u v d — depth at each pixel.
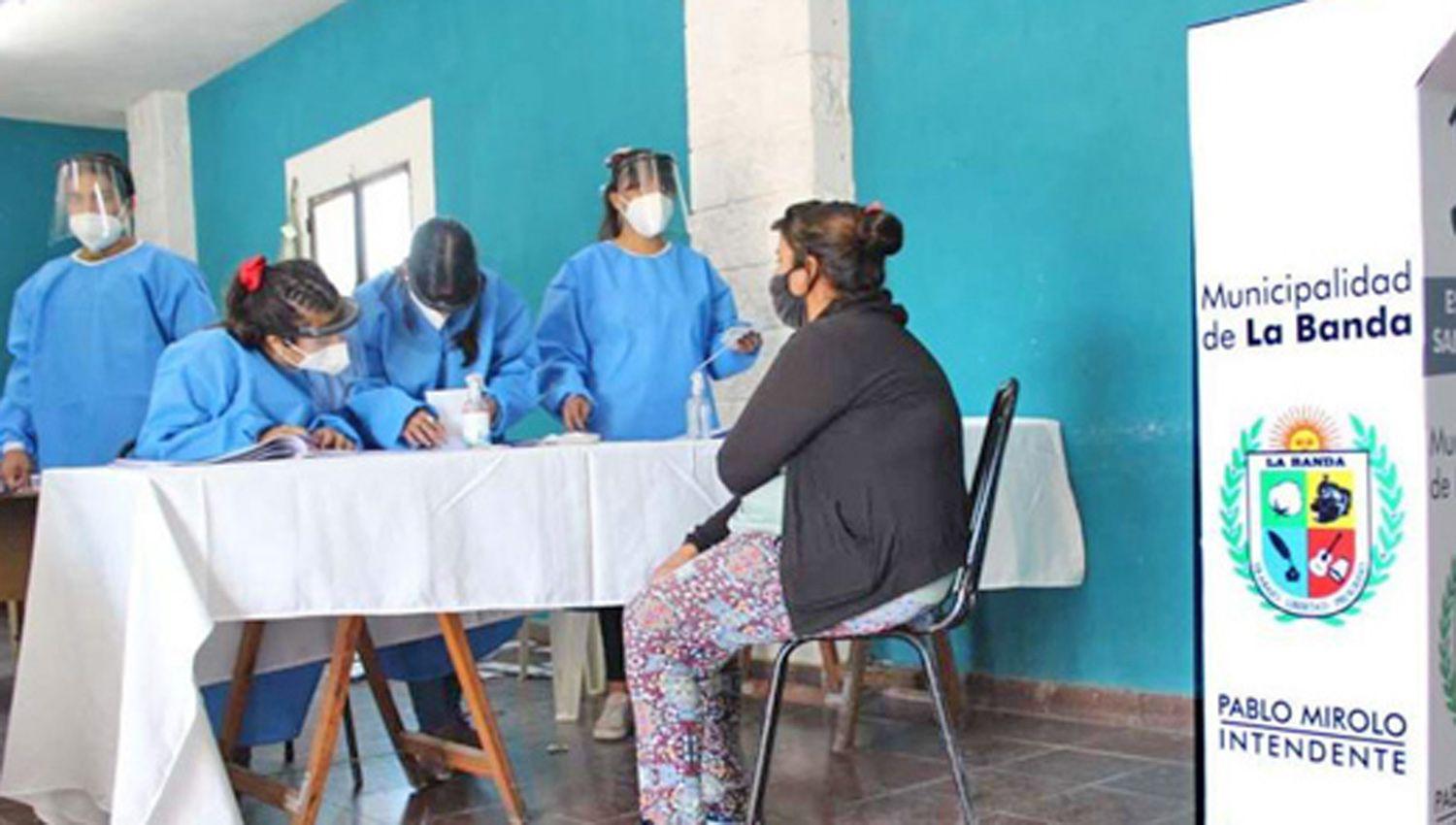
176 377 2.66
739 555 2.22
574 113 4.93
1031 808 2.69
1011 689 3.66
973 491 2.36
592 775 3.06
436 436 2.87
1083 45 3.42
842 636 2.20
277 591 2.27
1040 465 3.37
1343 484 1.68
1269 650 1.75
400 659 3.12
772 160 4.05
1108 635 3.45
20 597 3.09
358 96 6.13
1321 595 1.70
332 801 2.93
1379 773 1.67
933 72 3.79
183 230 7.50
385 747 3.43
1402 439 1.63
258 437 2.59
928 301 3.84
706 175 4.26
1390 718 1.66
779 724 3.50
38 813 2.47
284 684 2.95
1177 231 3.24
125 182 3.78
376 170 6.01
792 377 2.15
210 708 2.84
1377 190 1.63
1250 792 1.78
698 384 3.19
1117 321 3.38
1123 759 3.04
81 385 3.76
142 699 2.15
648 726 2.27
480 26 5.36
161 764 2.15
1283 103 1.70
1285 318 1.71
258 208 6.93
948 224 3.77
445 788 3.00
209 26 6.30
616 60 4.72
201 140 7.40
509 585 2.44
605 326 3.62
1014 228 3.60
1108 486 3.42
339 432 2.74
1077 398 3.48
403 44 5.82
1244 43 1.72
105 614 2.35
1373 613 1.66
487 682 4.24
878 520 2.13
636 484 2.55
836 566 2.14
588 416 3.49
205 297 3.88
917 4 3.83
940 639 3.48
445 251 3.08
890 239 2.29
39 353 3.79
